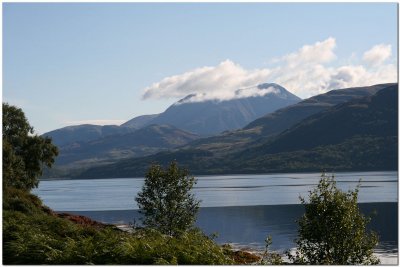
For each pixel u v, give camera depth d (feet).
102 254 60.34
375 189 441.68
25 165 207.82
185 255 61.16
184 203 104.27
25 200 109.19
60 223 83.46
